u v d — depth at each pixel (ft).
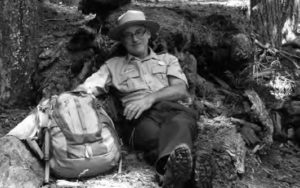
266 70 14.28
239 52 12.60
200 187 8.11
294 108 11.95
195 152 8.66
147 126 9.29
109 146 8.78
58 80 11.14
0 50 11.01
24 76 11.32
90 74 11.39
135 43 9.83
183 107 9.41
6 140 8.73
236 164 9.55
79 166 8.57
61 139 8.55
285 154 11.19
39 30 13.01
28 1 11.29
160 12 12.76
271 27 16.05
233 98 11.91
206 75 13.14
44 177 8.57
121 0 12.87
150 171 9.17
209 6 14.69
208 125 10.59
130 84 9.80
